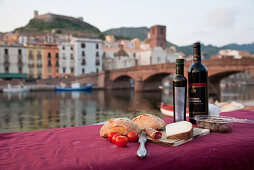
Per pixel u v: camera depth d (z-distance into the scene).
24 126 13.78
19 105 24.14
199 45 1.77
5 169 0.90
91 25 180.50
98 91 47.28
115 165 0.96
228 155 1.16
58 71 59.72
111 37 101.12
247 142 1.28
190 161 1.07
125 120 1.43
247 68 22.59
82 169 0.92
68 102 26.88
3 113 18.92
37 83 51.88
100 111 19.62
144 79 40.25
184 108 1.66
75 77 54.97
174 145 1.19
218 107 1.95
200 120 1.57
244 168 1.17
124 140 1.22
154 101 27.59
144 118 1.58
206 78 1.76
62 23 162.62
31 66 56.50
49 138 1.43
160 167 1.00
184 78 1.65
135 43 100.56
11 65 54.81
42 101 28.03
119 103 25.52
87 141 1.35
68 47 60.72
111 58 70.31
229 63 24.12
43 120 15.80
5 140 1.38
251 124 1.79
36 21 161.00
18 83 50.25
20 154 1.10
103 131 1.43
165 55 66.25
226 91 47.44
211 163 1.10
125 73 45.94
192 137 1.30
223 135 1.43
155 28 91.38
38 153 1.12
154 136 1.27
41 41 74.69
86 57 61.62
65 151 1.15
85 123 14.66
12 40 76.75
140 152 1.02
